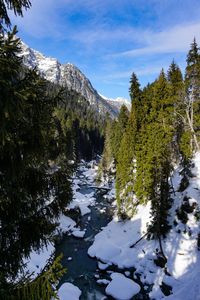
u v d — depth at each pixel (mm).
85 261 28312
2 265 6105
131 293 22422
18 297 5043
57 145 7551
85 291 23188
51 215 7203
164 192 27219
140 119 45250
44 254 25625
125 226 35469
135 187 36750
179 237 26906
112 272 26172
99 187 62094
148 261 26375
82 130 110250
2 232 6336
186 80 35344
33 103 5852
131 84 47500
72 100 168625
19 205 6523
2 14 5117
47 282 5145
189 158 34031
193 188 29828
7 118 4961
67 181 7539
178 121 39438
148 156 34719
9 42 4590
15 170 5848
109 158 67562
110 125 80875
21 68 5270
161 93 41219
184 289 20953
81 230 36562
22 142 5520
